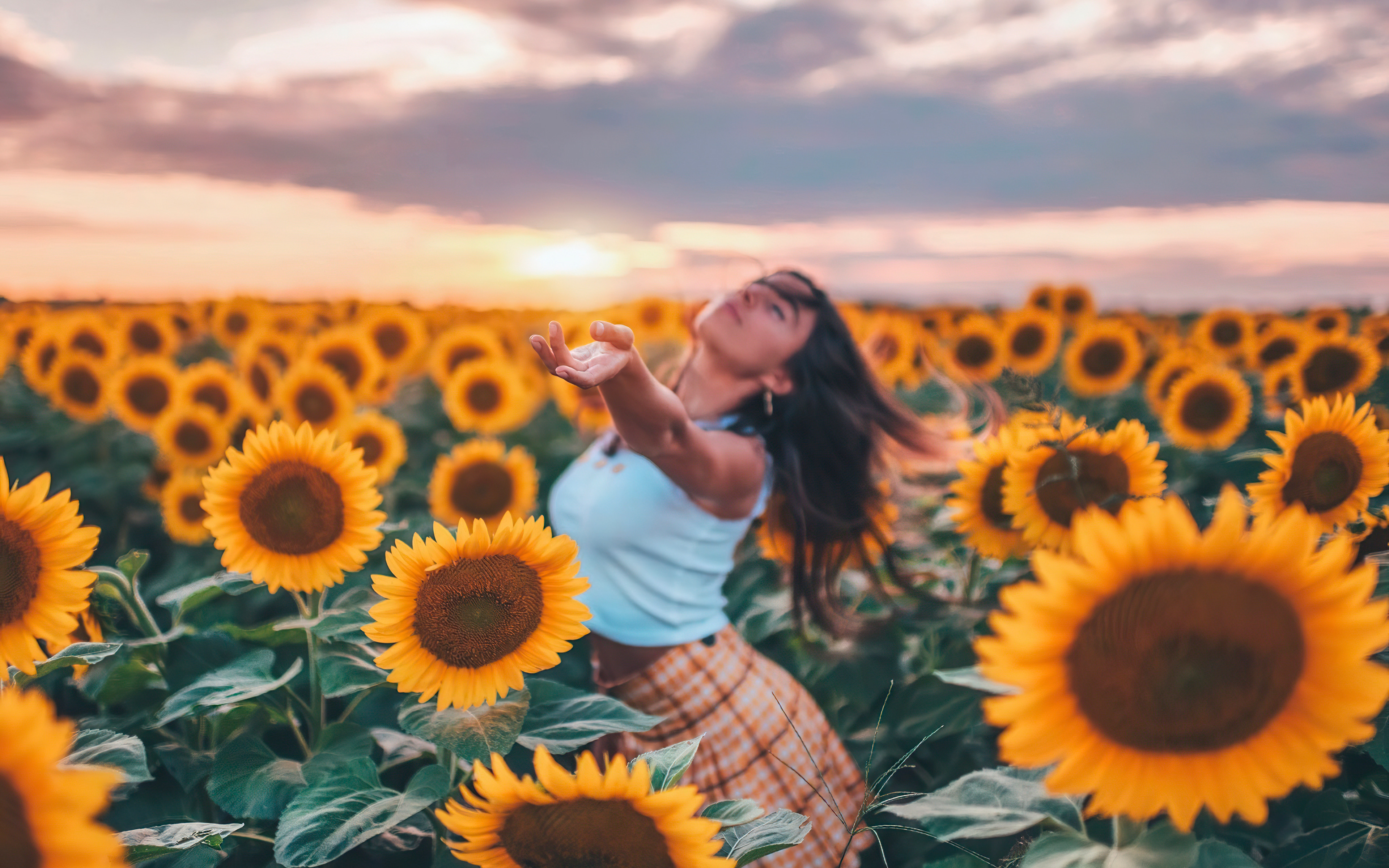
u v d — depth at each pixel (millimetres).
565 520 3053
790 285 3053
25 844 874
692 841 1192
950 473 3637
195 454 5613
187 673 2486
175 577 4520
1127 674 981
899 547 3666
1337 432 1950
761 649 4215
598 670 3010
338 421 5453
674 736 2756
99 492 6273
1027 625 989
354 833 1717
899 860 2912
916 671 3357
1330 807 2268
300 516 2119
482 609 1778
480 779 1250
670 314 9469
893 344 4184
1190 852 1395
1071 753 1003
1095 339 7039
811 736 2826
